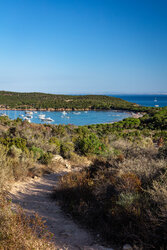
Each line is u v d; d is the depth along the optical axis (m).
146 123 54.06
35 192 5.40
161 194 3.30
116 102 178.50
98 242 3.02
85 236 3.20
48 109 151.12
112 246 2.91
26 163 7.21
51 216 3.94
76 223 3.68
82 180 5.27
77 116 110.75
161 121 48.56
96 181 4.92
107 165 6.18
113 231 3.12
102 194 4.25
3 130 15.16
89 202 4.14
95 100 182.25
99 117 104.94
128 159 5.79
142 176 4.40
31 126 18.55
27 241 2.38
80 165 9.14
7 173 5.61
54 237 3.06
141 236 2.88
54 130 16.62
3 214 2.59
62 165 8.74
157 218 2.94
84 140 11.23
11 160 6.57
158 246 2.69
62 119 96.56
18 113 124.19
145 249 2.67
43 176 7.13
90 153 10.86
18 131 13.41
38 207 4.34
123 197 3.60
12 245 2.27
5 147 7.48
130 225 3.01
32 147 9.17
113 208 3.51
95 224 3.52
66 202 4.59
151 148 6.91
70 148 10.78
